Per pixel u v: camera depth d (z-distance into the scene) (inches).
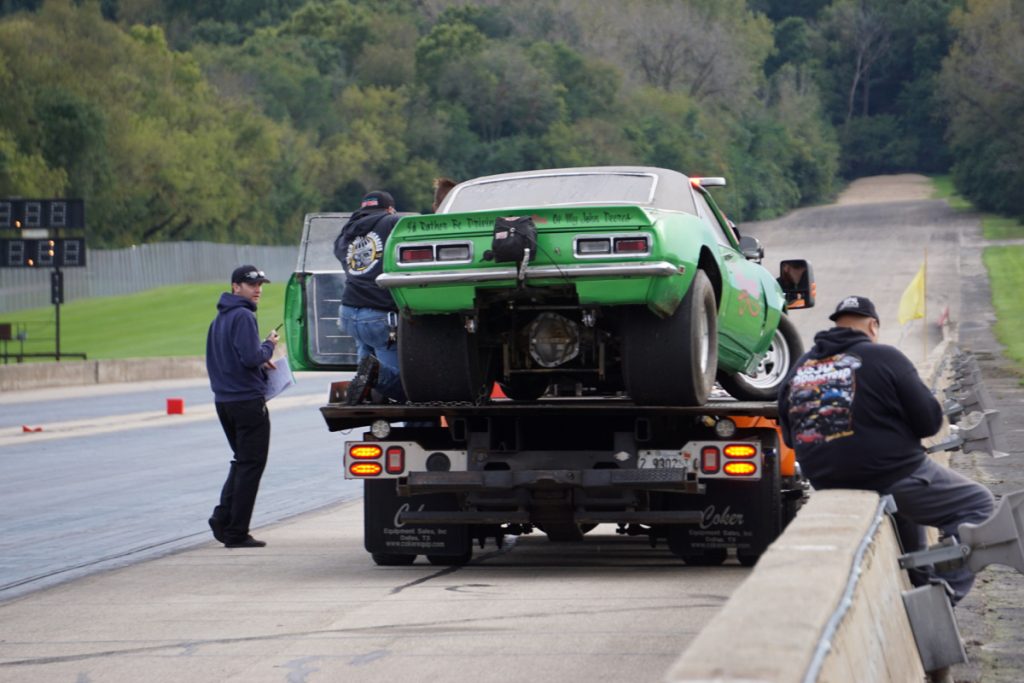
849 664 581.9
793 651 453.7
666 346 1369.3
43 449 3376.0
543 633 1135.6
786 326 1754.4
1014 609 1243.8
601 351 1417.3
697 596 1318.9
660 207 1537.9
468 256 1352.1
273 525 2001.7
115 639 1163.3
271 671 1018.1
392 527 1535.4
